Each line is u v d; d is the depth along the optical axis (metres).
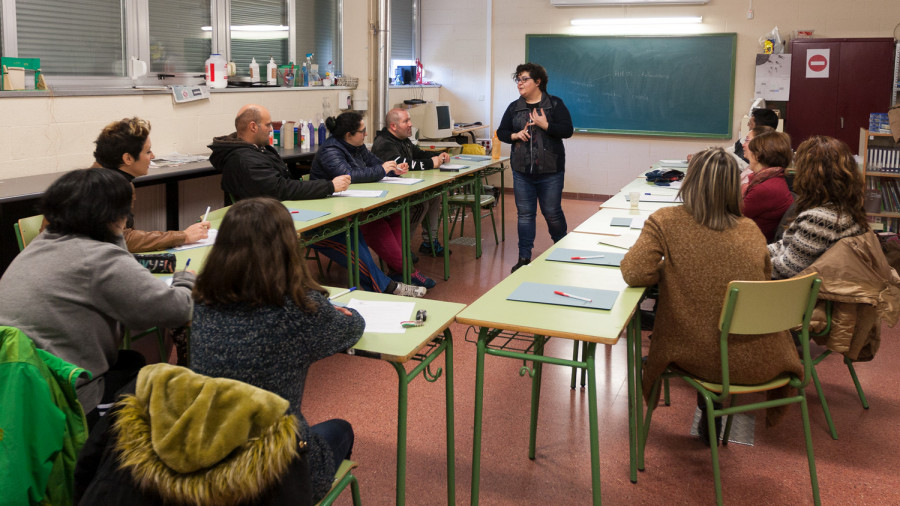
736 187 2.27
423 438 2.80
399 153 5.35
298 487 1.35
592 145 8.55
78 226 1.97
